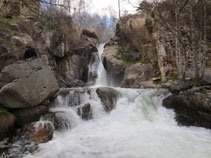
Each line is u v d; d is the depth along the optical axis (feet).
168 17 41.91
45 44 51.21
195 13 36.86
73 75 58.03
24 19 50.31
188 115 23.59
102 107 27.27
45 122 20.16
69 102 27.99
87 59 63.87
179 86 28.48
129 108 27.12
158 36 47.85
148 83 44.09
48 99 23.56
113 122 24.54
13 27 44.70
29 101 19.90
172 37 44.86
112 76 55.77
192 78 29.68
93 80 64.85
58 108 25.94
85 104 26.45
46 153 15.92
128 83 47.83
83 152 15.96
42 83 21.80
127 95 30.71
